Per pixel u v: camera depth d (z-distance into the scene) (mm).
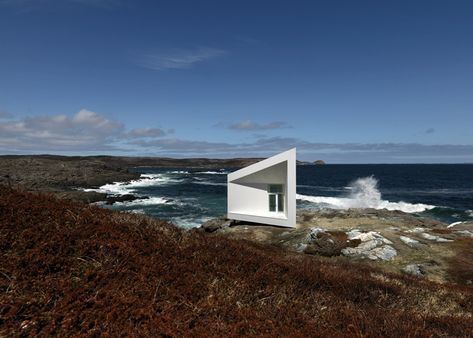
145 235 7477
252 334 4688
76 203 8820
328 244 18938
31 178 74125
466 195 62062
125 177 91500
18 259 5289
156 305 5074
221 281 6363
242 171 26062
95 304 4781
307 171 166000
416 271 15438
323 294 7070
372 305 7402
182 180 93625
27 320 4383
